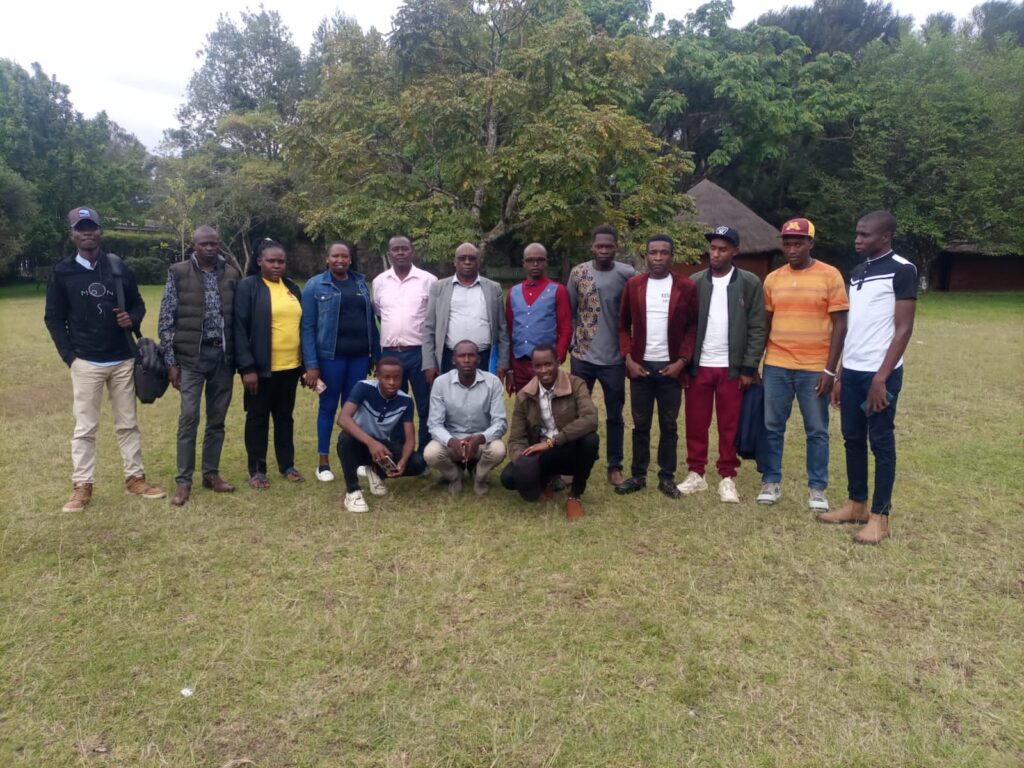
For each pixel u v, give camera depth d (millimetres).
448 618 3293
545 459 4578
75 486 4598
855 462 4344
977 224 24391
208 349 4707
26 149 29078
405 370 5297
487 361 5180
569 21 10555
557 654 3008
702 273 4859
